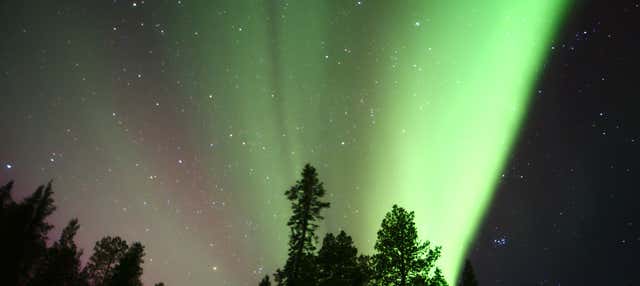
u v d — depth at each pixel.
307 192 20.73
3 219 25.56
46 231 27.62
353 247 21.75
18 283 25.55
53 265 27.92
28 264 26.39
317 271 20.59
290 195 20.84
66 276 28.66
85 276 31.38
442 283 20.31
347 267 21.09
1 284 24.39
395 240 20.83
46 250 28.17
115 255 33.06
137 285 29.30
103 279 31.59
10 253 24.95
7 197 27.48
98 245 32.91
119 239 33.59
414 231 21.03
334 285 20.31
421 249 20.62
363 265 21.50
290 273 19.89
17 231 25.55
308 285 19.62
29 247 26.30
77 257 29.88
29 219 26.36
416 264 20.33
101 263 32.59
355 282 20.39
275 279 19.98
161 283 32.75
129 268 28.69
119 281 27.94
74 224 30.98
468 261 27.48
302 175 21.12
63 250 29.03
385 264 20.62
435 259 20.42
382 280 20.59
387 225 21.36
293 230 20.45
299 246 20.17
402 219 21.36
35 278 27.02
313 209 20.56
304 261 20.08
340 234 22.22
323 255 21.14
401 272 20.34
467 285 26.53
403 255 20.52
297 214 20.53
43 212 27.55
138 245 30.09
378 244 21.08
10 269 24.84
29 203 26.89
